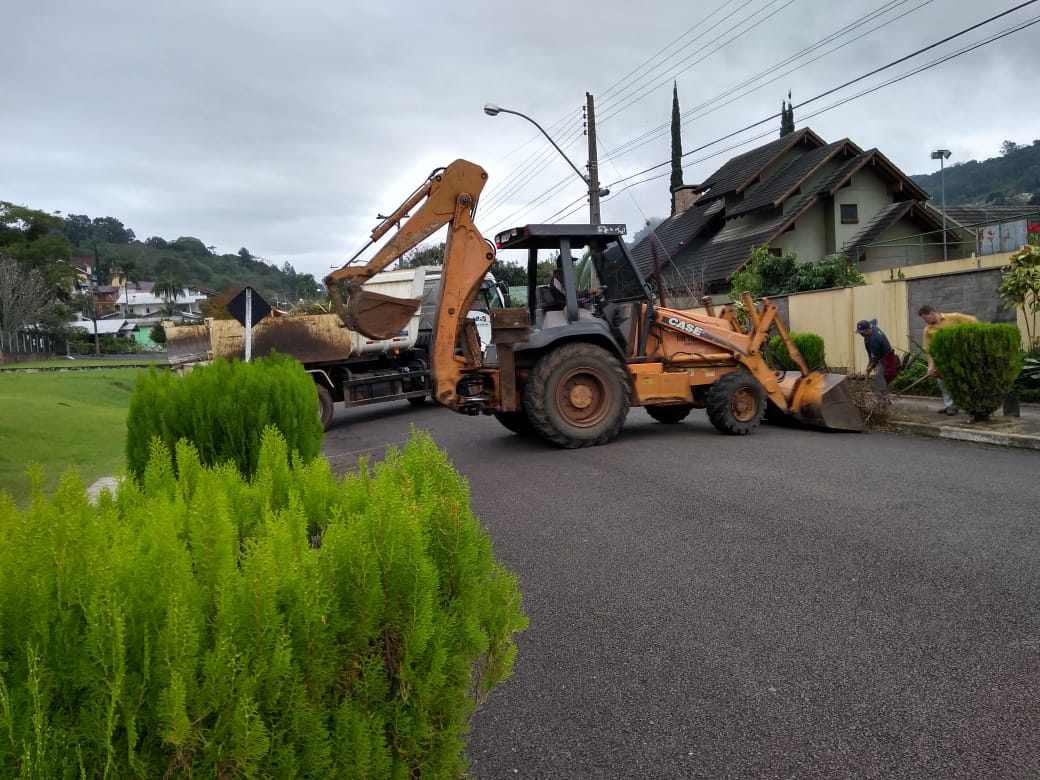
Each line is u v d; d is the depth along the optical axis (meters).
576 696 3.21
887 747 2.74
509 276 21.73
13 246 65.44
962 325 9.59
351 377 14.97
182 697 1.31
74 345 64.25
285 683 1.50
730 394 9.86
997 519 5.49
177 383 5.30
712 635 3.76
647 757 2.74
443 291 9.34
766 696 3.14
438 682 1.73
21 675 1.34
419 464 2.49
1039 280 9.70
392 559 1.72
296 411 5.60
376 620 1.70
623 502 6.52
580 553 5.18
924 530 5.29
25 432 11.76
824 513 5.84
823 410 10.18
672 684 3.28
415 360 16.20
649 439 9.87
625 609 4.15
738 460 8.13
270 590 1.52
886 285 14.02
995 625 3.71
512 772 2.67
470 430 12.38
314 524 2.38
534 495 6.98
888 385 11.39
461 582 2.00
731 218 26.36
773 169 26.84
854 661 3.41
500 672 2.17
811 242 24.39
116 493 2.36
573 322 9.67
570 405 9.41
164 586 1.50
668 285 23.72
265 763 1.45
